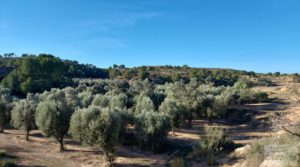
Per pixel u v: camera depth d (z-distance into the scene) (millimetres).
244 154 34812
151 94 72875
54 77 110312
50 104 44531
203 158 38750
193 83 103188
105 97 66000
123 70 161500
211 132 42500
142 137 45219
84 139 38562
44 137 51594
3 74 118688
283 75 165250
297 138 22578
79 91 91000
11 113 52906
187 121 69688
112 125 37938
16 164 34812
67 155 41344
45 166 35562
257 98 84000
